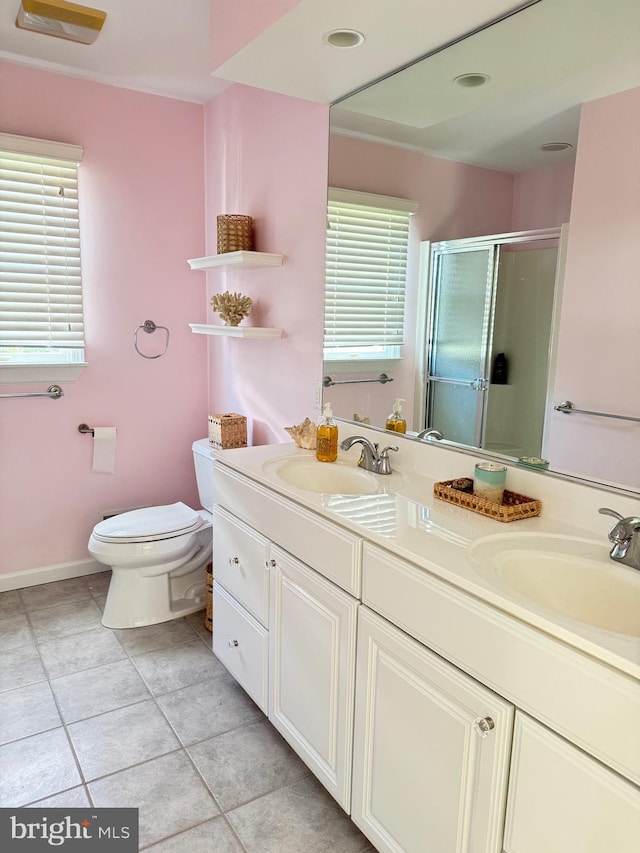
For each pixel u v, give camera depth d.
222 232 2.55
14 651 2.35
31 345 2.69
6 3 2.05
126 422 3.04
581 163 1.36
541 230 1.47
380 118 1.89
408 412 1.92
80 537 3.00
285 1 1.44
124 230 2.88
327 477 2.00
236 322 2.58
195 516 2.67
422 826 1.28
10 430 2.73
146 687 2.16
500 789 1.07
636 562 1.20
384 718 1.36
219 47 1.76
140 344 3.01
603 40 1.30
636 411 1.29
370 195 1.97
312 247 2.27
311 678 1.63
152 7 2.04
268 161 2.49
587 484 1.40
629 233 1.28
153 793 1.69
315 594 1.57
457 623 1.14
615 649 0.89
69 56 2.46
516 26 1.45
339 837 1.57
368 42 1.59
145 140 2.86
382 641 1.34
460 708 1.15
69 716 1.99
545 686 0.98
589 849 0.94
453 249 1.71
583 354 1.39
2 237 2.56
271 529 1.78
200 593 2.72
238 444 2.71
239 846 1.54
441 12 1.42
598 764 0.91
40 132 2.59
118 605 2.56
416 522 1.43
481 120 1.59
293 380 2.47
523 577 1.25
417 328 1.86
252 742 1.91
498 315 1.60
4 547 2.81
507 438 1.59
